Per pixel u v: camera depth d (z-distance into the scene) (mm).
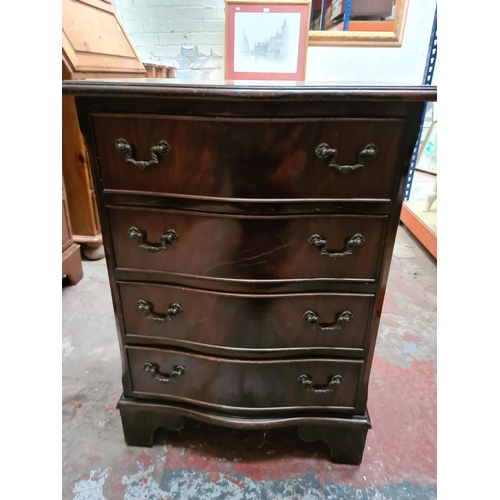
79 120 683
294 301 798
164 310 845
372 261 757
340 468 949
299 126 649
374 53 2648
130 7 2627
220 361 857
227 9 2494
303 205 708
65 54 1576
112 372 1260
